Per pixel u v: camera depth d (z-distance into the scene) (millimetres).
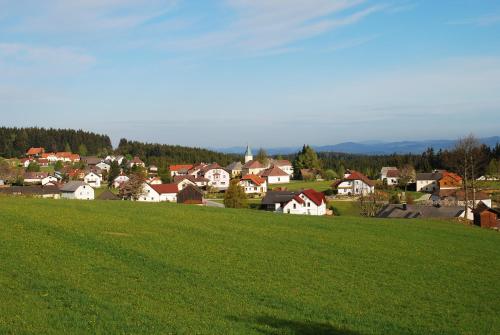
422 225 59500
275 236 46469
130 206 60844
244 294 28250
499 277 36875
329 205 109688
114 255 34281
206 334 21578
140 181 120625
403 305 28750
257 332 22516
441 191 125000
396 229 55500
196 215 56344
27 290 25250
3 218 44031
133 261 33156
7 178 157000
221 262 35125
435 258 41844
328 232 50656
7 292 24641
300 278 32656
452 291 32375
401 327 24969
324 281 32406
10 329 20094
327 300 28438
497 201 114438
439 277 35719
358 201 114875
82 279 28078
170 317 23234
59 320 21578
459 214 80938
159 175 172625
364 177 142125
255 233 47281
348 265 37312
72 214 49781
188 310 24656
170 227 47000
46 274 28312
